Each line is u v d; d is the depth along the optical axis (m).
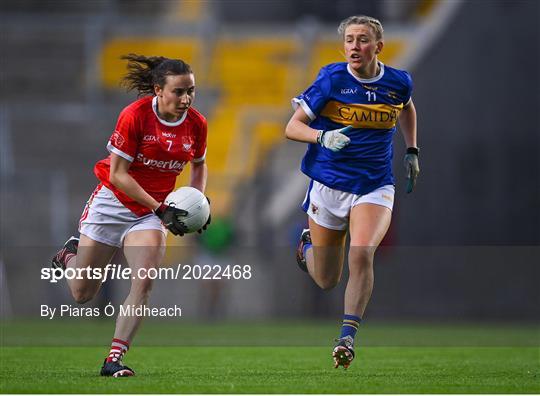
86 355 33.28
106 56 97.12
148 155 24.12
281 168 78.69
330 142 24.06
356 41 24.56
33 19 100.06
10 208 76.88
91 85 94.88
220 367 28.17
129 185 23.80
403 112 26.89
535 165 71.62
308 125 25.78
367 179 25.58
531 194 71.25
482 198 70.81
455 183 70.25
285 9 106.31
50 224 77.31
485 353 35.22
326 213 26.30
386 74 25.33
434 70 70.69
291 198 68.81
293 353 35.12
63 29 99.81
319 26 97.75
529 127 71.94
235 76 94.75
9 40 98.94
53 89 95.50
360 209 25.38
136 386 21.41
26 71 97.38
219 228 63.16
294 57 96.69
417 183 69.06
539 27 72.50
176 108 23.55
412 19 97.25
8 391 20.39
